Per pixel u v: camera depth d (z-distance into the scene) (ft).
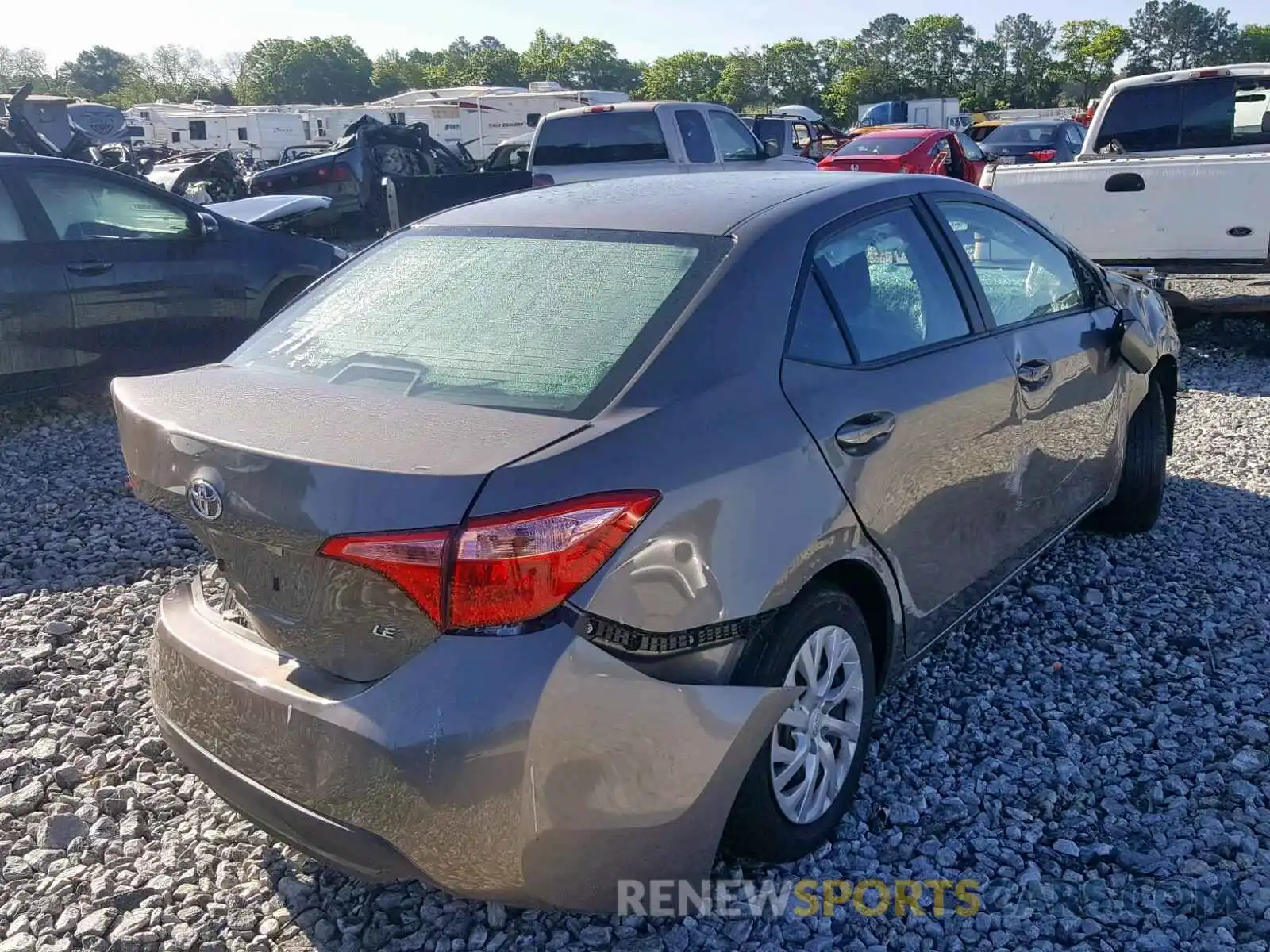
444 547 6.91
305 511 7.23
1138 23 416.26
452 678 7.02
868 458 9.29
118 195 24.49
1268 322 27.22
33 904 9.16
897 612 10.01
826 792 9.20
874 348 9.95
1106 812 9.84
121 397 8.97
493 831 7.11
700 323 8.62
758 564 8.13
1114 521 15.92
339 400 8.43
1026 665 12.48
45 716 12.01
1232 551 15.47
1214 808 9.80
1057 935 8.41
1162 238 26.53
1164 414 15.74
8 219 22.67
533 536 6.98
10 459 21.98
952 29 366.43
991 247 12.39
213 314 25.82
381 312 9.84
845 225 10.25
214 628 8.54
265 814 7.87
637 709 7.36
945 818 9.79
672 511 7.61
